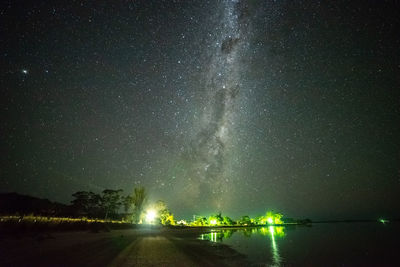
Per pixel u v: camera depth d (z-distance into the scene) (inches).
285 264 587.8
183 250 699.4
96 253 547.5
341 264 616.4
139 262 480.4
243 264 557.9
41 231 918.4
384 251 860.6
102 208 2723.9
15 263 414.0
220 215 4259.4
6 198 2015.3
